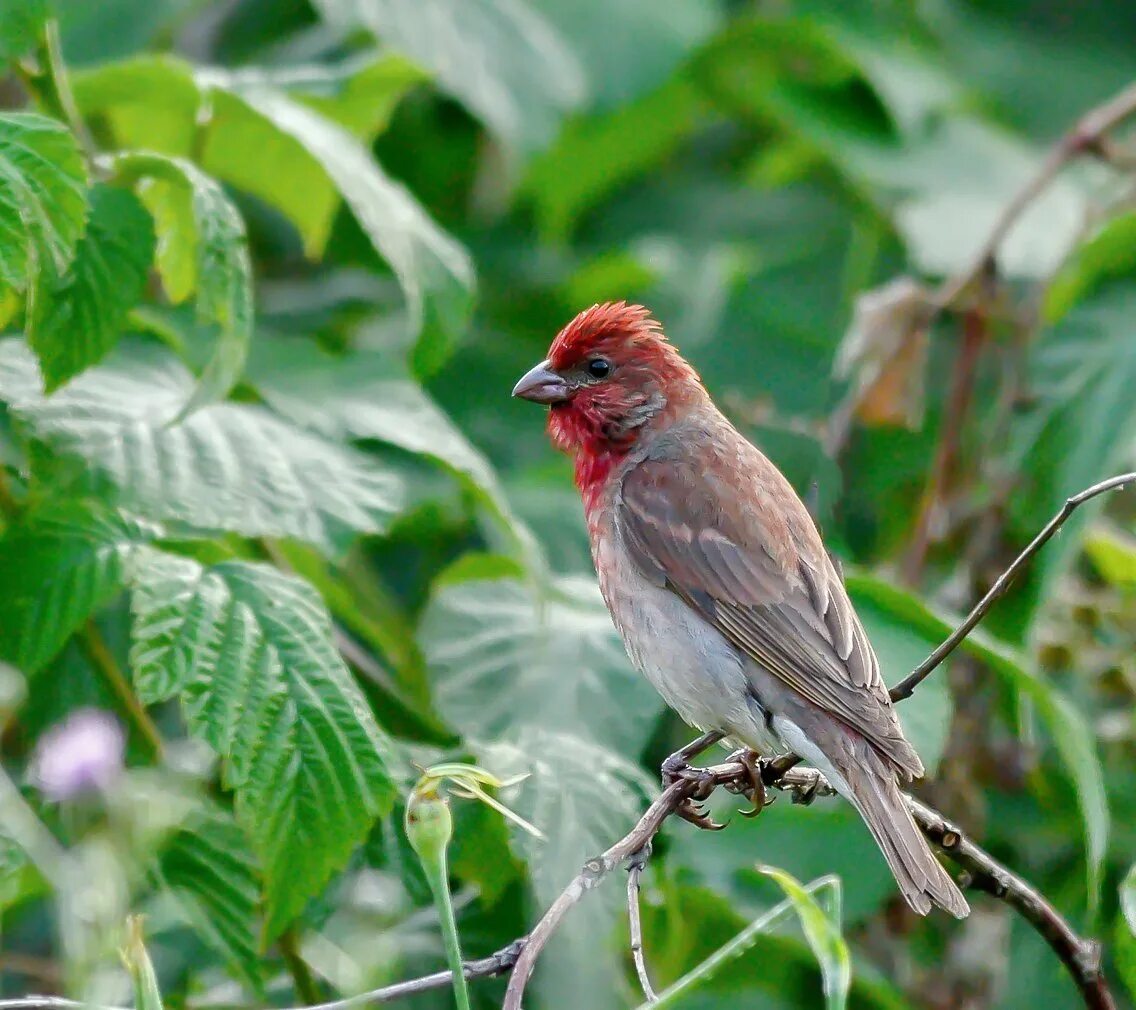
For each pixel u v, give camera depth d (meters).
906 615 10.40
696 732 12.34
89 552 8.52
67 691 9.00
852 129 15.20
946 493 12.46
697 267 15.56
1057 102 16.69
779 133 16.41
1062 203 14.74
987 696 11.47
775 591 10.12
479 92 14.26
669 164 16.86
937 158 14.97
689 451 10.85
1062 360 12.51
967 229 14.35
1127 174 12.98
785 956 10.60
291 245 14.75
